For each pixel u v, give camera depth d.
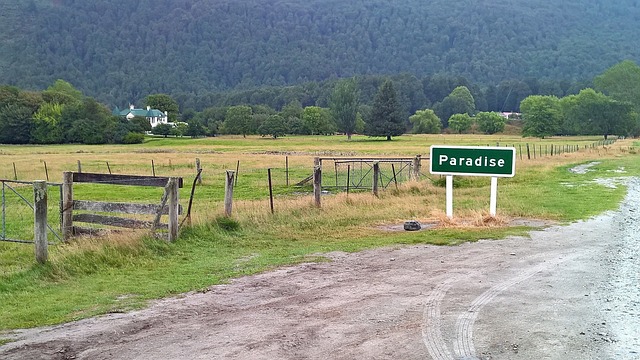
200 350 6.12
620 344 6.19
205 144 97.25
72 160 50.62
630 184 26.64
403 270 9.75
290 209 16.02
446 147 15.12
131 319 7.24
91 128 107.81
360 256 11.02
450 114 171.12
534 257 10.73
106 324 7.05
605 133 112.38
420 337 6.38
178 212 12.52
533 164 38.25
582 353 5.92
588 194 21.95
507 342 6.23
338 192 23.72
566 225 14.70
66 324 7.09
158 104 179.75
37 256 10.06
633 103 117.94
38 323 7.13
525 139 109.88
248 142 103.44
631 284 8.74
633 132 118.62
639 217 16.27
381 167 36.12
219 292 8.51
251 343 6.30
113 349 6.19
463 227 14.20
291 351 6.04
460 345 6.13
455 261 10.41
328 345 6.19
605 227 14.41
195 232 12.70
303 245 12.23
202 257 11.02
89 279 9.42
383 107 111.56
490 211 15.02
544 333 6.52
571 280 8.98
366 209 17.20
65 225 12.25
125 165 43.88
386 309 7.47
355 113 120.06
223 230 13.36
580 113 112.94
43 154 65.38
